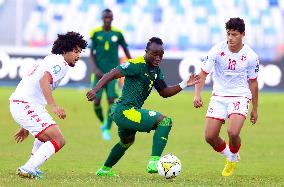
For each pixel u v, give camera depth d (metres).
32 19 101.38
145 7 102.75
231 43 32.53
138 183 28.03
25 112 29.25
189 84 31.66
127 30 101.69
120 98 31.17
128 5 102.88
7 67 91.06
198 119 66.12
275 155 44.22
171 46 101.50
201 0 103.38
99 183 27.77
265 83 92.50
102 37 54.25
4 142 48.66
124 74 30.66
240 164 39.78
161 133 30.11
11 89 88.88
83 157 41.72
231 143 33.47
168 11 102.69
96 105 52.69
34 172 28.91
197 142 50.38
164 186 27.06
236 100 33.41
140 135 54.47
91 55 54.50
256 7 103.06
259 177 33.91
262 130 58.94
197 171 36.16
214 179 31.56
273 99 85.19
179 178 31.25
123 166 37.78
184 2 103.25
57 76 28.98
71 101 78.50
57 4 102.75
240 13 103.06
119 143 32.09
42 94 29.62
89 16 102.88
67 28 102.25
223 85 33.72
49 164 38.12
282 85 92.31
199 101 33.31
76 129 57.59
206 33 101.94
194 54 90.19
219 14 102.88
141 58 30.88
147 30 101.81
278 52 101.25
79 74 91.06
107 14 53.97
